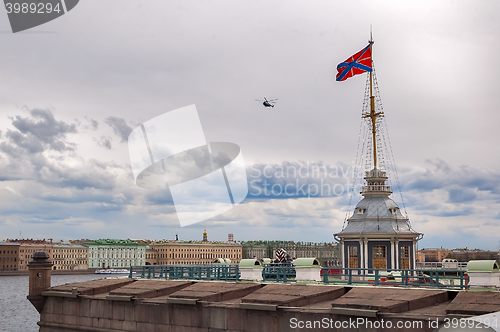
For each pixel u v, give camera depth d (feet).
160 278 134.41
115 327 118.01
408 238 158.92
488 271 91.04
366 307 87.20
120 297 116.78
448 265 163.94
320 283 110.32
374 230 159.02
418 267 170.60
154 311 112.27
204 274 138.62
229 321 101.50
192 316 106.63
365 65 176.96
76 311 126.11
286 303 95.45
